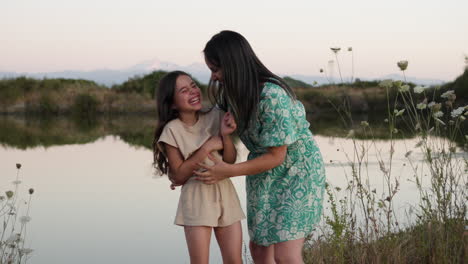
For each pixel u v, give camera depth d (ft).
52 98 84.53
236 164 7.91
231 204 8.64
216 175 8.01
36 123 65.98
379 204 10.41
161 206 18.62
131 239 14.71
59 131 53.21
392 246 10.18
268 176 8.17
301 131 8.02
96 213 17.61
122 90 87.25
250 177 8.43
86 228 15.79
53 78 92.12
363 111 68.28
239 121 7.96
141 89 86.07
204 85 48.70
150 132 51.85
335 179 20.04
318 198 8.09
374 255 10.09
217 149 8.41
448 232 9.37
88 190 21.57
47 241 14.47
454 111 9.30
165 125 8.67
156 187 22.11
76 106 83.41
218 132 8.74
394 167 22.65
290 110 7.64
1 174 25.95
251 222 8.48
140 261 12.88
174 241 14.55
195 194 8.46
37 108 85.25
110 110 84.02
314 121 58.34
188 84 8.52
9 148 38.11
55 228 15.78
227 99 7.79
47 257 13.07
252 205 8.40
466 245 9.14
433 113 9.24
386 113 65.46
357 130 43.19
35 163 29.96
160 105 8.66
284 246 7.95
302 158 8.04
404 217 14.14
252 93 7.59
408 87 9.39
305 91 72.90
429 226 10.07
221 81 7.96
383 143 33.06
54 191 21.35
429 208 9.68
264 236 8.14
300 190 7.96
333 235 11.35
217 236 8.73
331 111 69.87
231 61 7.55
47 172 26.50
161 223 16.38
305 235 8.03
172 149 8.52
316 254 11.29
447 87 45.78
